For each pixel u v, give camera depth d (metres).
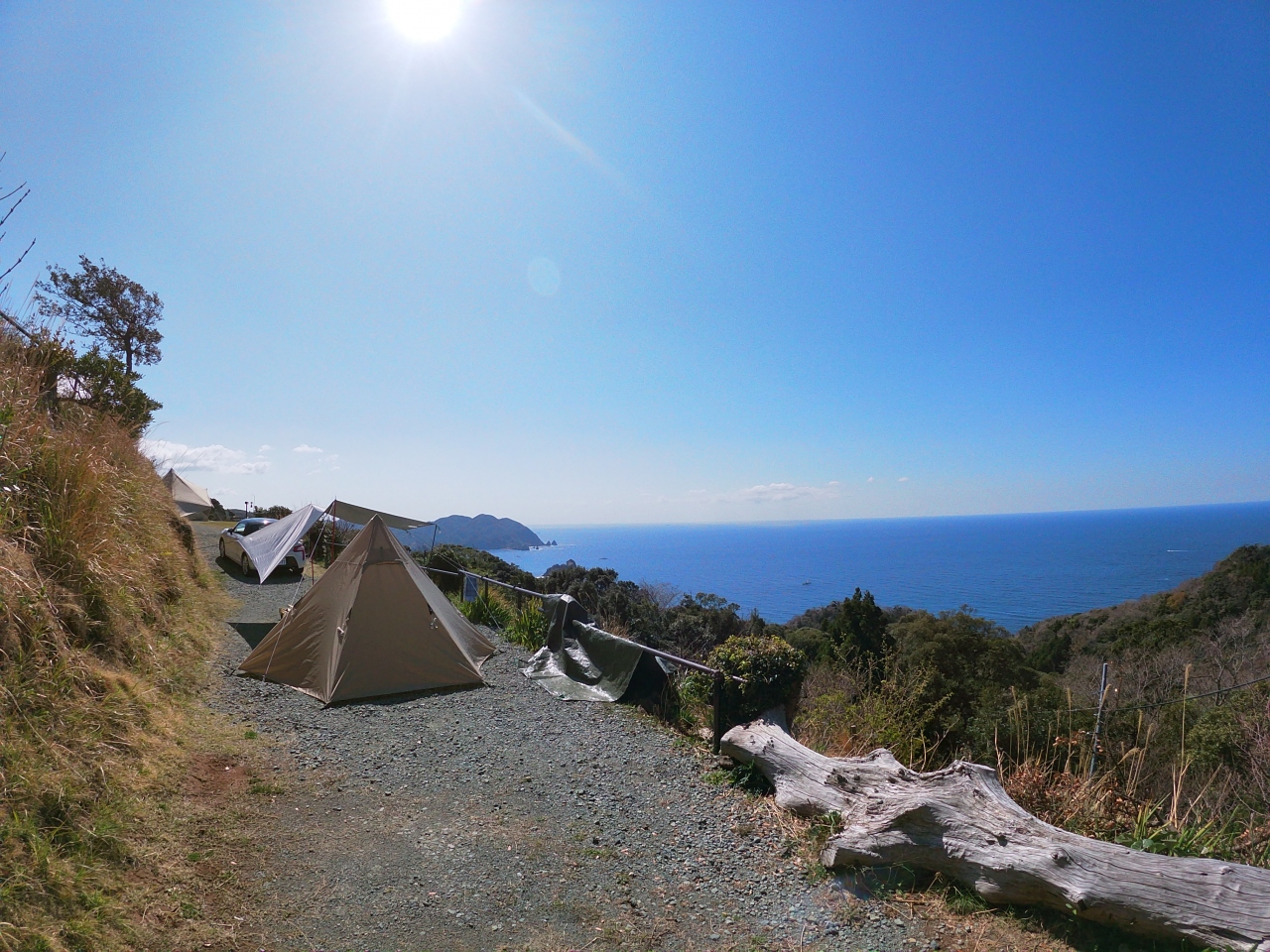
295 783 4.38
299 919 2.87
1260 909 2.49
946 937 2.95
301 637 7.23
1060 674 25.92
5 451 4.51
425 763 5.05
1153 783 4.55
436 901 3.15
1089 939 2.81
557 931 2.97
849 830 3.63
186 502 24.06
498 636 9.89
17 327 5.70
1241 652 15.62
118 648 4.89
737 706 5.42
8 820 2.63
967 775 3.54
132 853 2.95
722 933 3.01
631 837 3.98
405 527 13.75
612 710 6.59
